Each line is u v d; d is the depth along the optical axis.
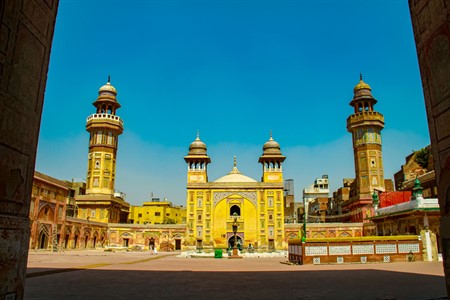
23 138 4.98
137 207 73.06
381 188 48.16
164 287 9.37
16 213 4.78
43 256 26.17
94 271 14.34
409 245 21.00
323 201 69.56
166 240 50.44
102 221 49.56
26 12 5.09
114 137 52.38
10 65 4.71
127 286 9.52
